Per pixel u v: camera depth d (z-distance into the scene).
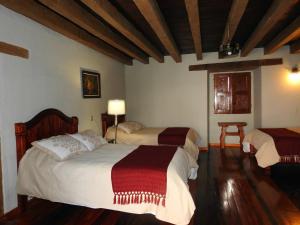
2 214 2.43
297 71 4.82
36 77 2.88
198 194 2.97
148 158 2.56
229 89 6.01
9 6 2.18
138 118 5.95
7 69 2.47
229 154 5.09
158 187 2.11
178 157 2.66
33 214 2.51
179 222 2.04
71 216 2.46
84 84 3.95
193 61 5.52
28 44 2.76
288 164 4.10
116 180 2.21
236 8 2.44
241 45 4.74
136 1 2.18
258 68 5.34
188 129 4.89
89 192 2.27
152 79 5.81
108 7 2.49
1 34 2.40
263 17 3.05
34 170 2.46
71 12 2.45
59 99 3.32
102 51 4.23
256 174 3.69
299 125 4.97
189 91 5.61
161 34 3.23
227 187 3.17
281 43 4.02
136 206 2.15
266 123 5.12
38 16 2.48
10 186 2.51
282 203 2.66
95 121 4.30
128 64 5.72
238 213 2.46
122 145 3.34
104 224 2.30
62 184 2.34
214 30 3.71
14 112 2.56
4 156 2.44
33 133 2.75
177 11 2.93
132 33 3.28
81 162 2.43
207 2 2.67
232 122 5.75
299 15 3.11
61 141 2.71
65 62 3.46
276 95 5.04
